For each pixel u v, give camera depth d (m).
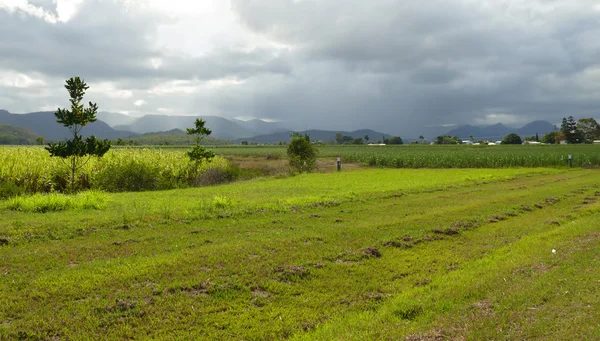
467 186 22.52
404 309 5.80
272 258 8.12
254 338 5.16
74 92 18.91
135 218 11.33
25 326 5.09
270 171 37.47
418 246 9.62
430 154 52.22
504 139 143.38
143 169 22.59
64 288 6.29
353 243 9.54
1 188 16.53
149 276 6.88
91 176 21.78
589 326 4.75
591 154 44.44
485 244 10.02
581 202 16.83
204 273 7.12
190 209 13.08
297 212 13.58
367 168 44.69
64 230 9.89
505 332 4.81
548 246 9.09
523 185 23.06
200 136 28.67
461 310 5.62
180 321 5.46
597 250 8.12
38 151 26.80
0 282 6.51
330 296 6.59
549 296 5.81
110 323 5.29
